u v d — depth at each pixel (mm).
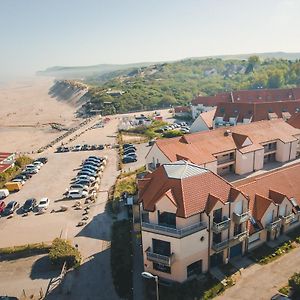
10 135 156875
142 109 195875
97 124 154625
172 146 64688
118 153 105188
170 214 43219
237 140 71125
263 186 53438
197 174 45875
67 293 43625
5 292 44531
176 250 42438
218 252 45781
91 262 49625
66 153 108938
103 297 42719
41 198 73688
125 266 47375
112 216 62906
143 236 44469
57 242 52219
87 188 75312
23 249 52625
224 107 109688
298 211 54125
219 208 44375
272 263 47250
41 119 199500
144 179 49906
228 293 42094
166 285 43688
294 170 58625
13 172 90938
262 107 105000
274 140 75125
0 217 65750
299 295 40375
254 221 49906
